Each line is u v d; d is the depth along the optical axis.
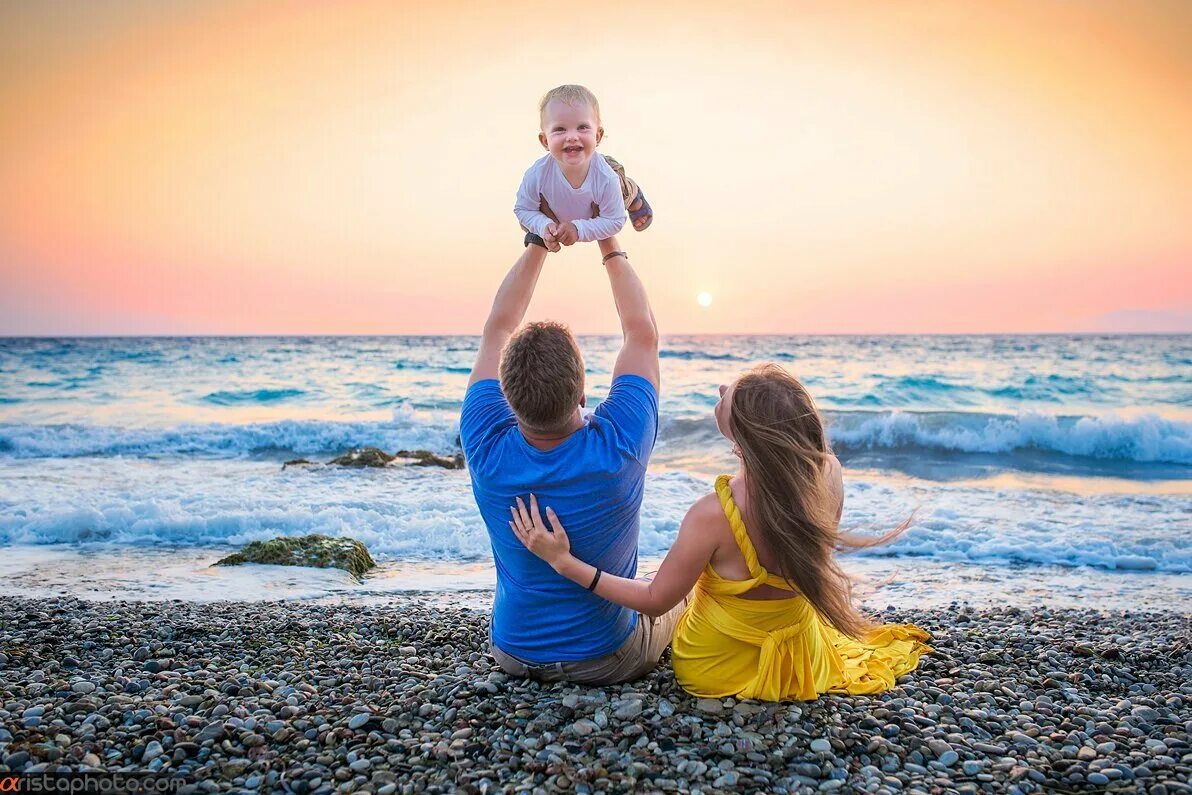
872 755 2.98
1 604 5.92
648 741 3.00
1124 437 15.12
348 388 27.64
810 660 3.39
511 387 2.94
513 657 3.47
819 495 3.11
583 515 3.09
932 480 13.31
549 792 2.65
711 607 3.34
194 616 5.55
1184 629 5.45
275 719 3.21
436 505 10.57
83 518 9.41
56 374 30.94
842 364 35.75
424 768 2.84
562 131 3.68
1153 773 2.86
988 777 2.83
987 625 5.53
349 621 5.25
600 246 3.73
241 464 14.72
